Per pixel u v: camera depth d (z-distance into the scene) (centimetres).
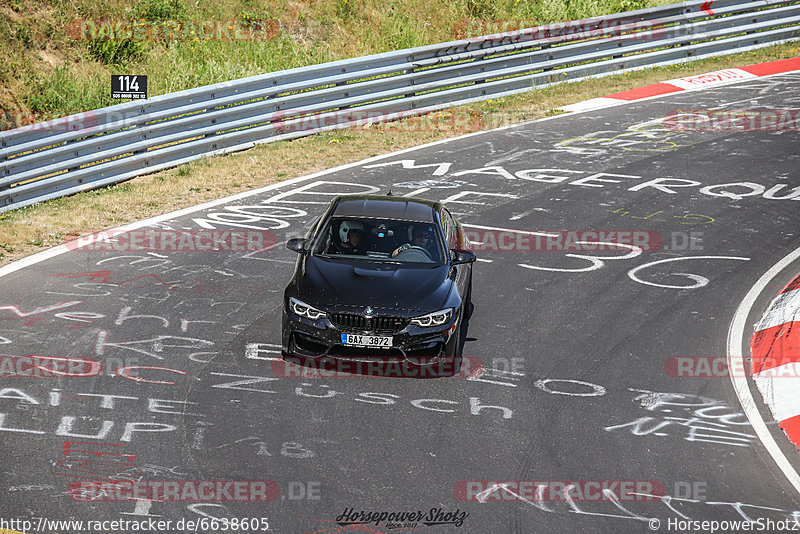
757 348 3453
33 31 6700
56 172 5050
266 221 4831
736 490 2506
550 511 2341
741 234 4816
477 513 2312
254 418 2745
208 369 3069
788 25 9569
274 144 6356
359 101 6831
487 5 9638
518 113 7388
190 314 3550
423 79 7225
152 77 6850
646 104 7662
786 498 2480
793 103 7644
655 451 2697
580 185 5634
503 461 2583
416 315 3045
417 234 3472
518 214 5066
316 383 3008
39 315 3450
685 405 3011
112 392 2856
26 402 2747
